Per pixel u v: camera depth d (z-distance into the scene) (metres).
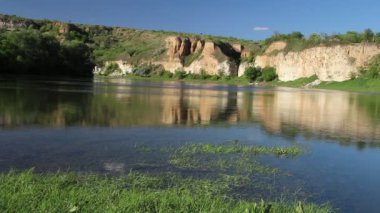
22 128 20.59
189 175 13.45
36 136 18.70
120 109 32.03
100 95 46.44
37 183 10.97
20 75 91.94
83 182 11.62
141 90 64.75
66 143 17.56
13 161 13.97
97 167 13.80
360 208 11.32
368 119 33.78
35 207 9.12
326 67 136.75
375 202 11.86
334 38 145.25
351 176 14.71
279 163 16.11
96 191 10.60
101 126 22.86
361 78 121.44
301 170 15.17
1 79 69.81
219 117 31.05
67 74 112.88
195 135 21.95
